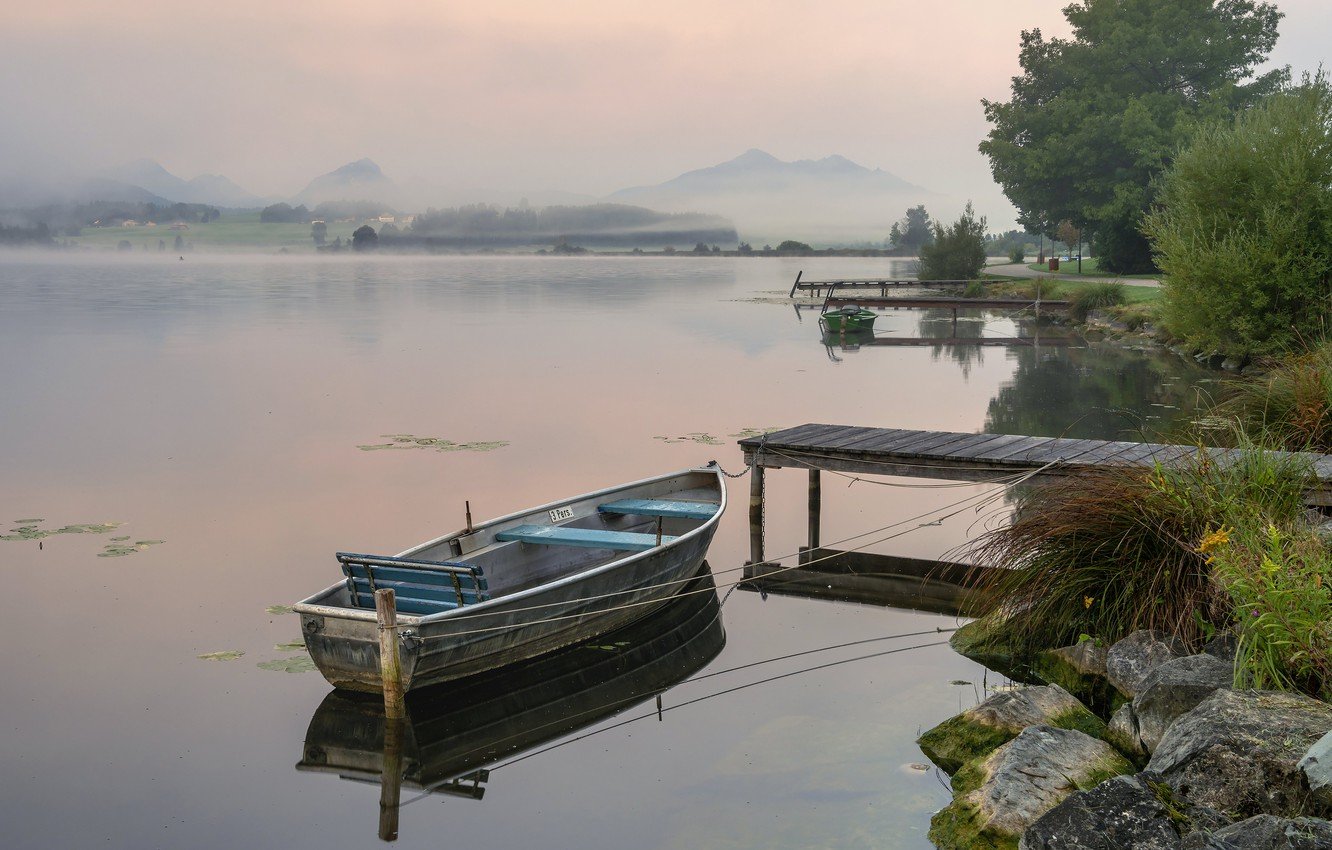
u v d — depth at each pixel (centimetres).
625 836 623
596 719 798
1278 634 603
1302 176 2214
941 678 837
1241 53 5506
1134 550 806
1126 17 5562
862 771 679
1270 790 507
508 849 618
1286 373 1275
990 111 5800
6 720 793
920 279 5878
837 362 3012
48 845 627
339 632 799
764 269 12588
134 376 2731
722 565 1197
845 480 1608
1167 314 2516
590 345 3497
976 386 2475
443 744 761
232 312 5044
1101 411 2066
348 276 10356
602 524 1166
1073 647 791
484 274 11006
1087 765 588
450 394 2433
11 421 2091
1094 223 5584
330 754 746
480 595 820
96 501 1456
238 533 1292
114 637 954
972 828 566
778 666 891
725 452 1778
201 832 643
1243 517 754
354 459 1733
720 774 693
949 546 1241
